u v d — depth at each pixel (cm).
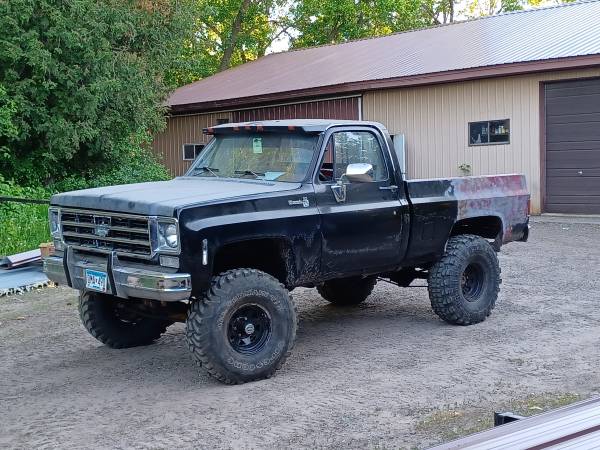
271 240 614
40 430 508
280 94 2023
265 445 467
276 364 603
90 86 1656
